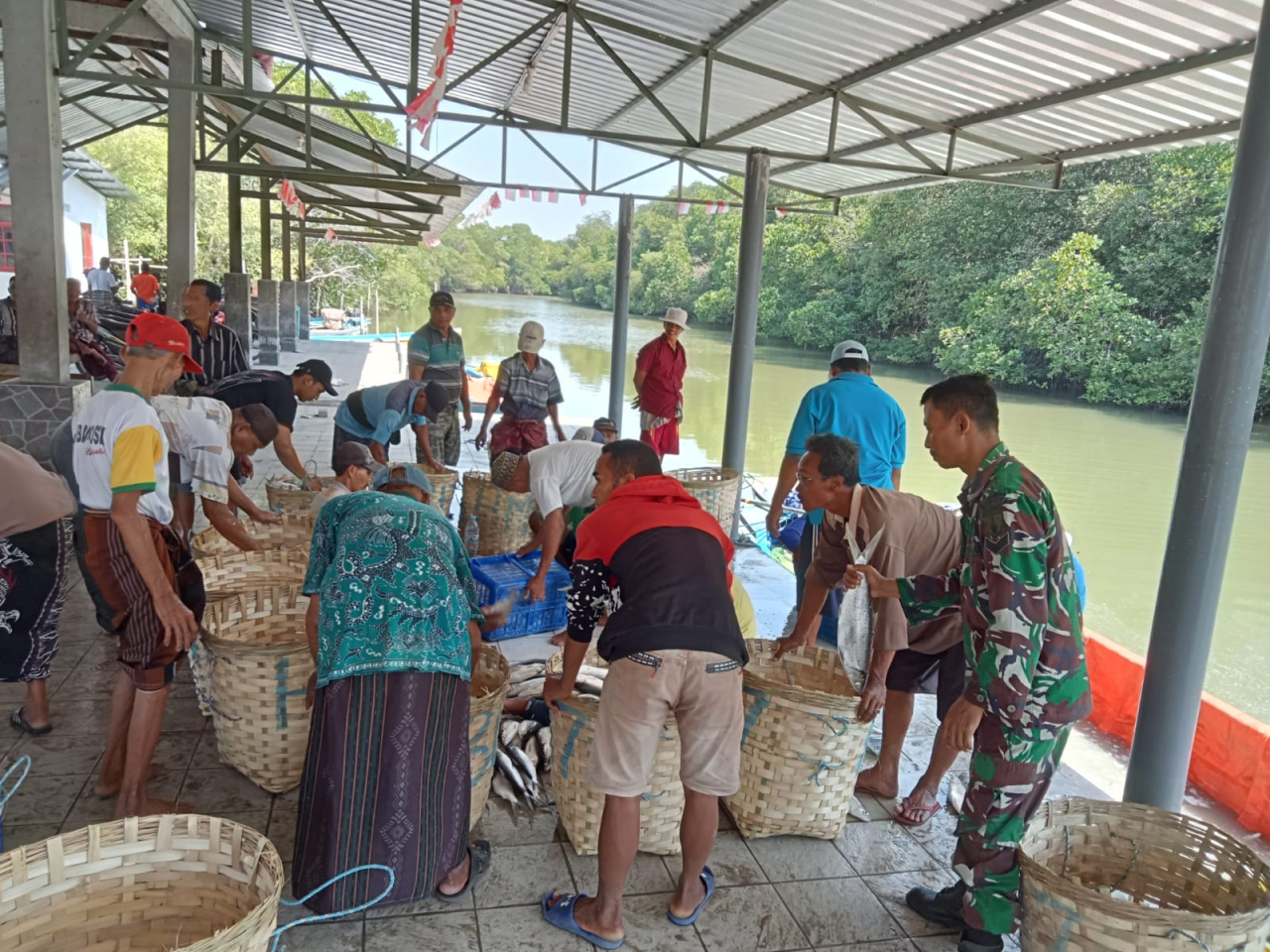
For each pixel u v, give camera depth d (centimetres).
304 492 509
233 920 210
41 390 602
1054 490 1355
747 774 301
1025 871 235
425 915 260
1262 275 274
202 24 1011
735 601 428
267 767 306
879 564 297
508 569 475
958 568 277
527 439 666
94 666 400
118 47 1010
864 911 276
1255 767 353
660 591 243
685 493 265
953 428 244
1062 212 2558
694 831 256
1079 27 486
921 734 394
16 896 199
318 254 4803
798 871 293
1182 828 263
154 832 212
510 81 1016
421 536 248
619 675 242
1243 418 282
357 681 234
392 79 1185
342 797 234
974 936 256
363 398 571
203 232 4119
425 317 5431
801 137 907
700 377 2430
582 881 280
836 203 1170
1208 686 705
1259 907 218
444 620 245
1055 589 237
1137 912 213
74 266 2639
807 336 3328
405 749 238
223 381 485
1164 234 2270
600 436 640
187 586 302
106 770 301
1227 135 579
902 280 3041
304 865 238
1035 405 2312
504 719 355
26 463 293
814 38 608
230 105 1116
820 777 295
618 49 770
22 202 582
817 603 337
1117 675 421
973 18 512
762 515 768
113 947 212
